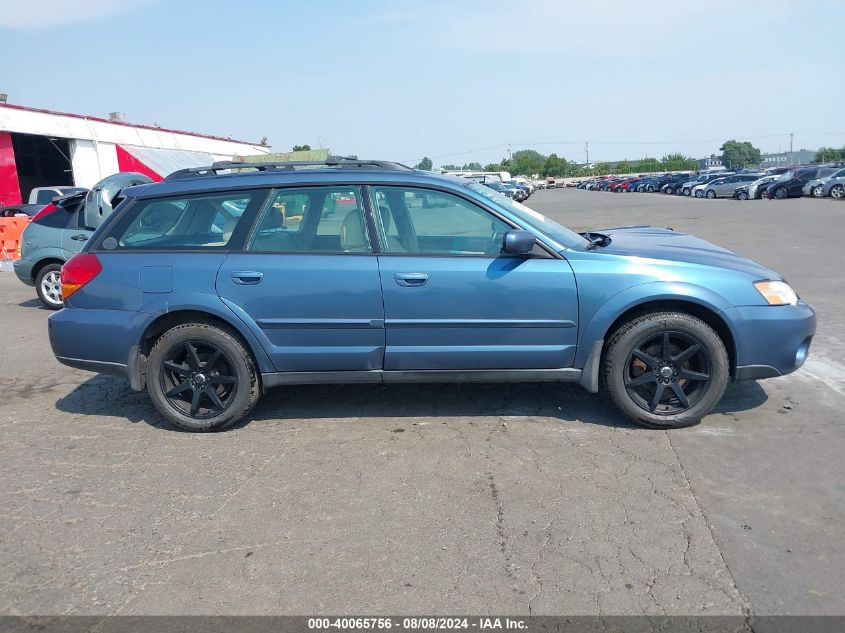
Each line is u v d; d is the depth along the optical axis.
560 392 5.12
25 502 3.68
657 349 4.33
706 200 36.25
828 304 8.05
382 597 2.81
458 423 4.60
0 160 22.98
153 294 4.43
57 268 9.49
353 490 3.72
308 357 4.41
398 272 4.27
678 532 3.21
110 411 5.07
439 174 4.71
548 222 4.72
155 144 31.98
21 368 6.32
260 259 4.38
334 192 4.45
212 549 3.19
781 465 3.86
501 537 3.22
